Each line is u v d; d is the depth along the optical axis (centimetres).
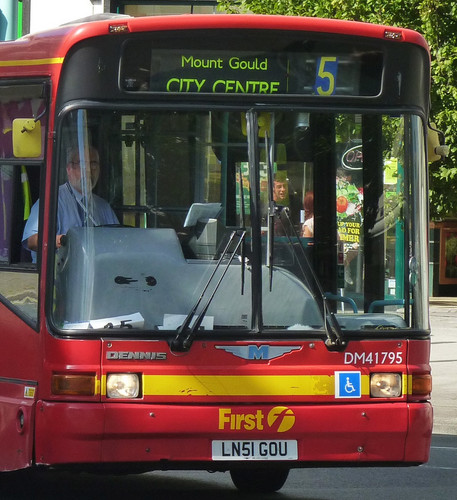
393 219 1789
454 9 5591
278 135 1748
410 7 5781
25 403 1711
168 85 1728
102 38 1708
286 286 1716
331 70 1773
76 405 1636
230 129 1738
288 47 1756
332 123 1769
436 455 2573
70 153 1711
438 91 5681
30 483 2148
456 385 3434
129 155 1716
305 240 1745
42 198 1725
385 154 1789
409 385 1727
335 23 1762
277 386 1673
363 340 1717
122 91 1716
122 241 1703
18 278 1773
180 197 1723
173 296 1692
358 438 1695
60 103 1716
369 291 1764
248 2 6038
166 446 1645
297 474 2309
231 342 1670
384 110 1784
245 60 1744
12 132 1806
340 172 1769
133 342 1653
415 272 1780
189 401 1648
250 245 1717
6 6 5559
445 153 1891
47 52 1753
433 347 4372
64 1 5862
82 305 1678
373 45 1784
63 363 1655
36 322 1716
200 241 1716
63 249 1700
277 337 1689
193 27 1723
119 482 2194
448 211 5947
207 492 2091
